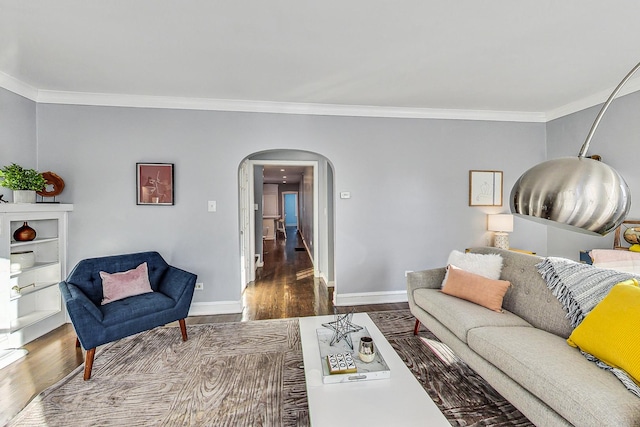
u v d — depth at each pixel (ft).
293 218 50.14
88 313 6.86
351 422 3.97
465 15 6.13
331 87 9.80
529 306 6.91
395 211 12.14
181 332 8.87
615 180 2.97
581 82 9.49
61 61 7.96
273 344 8.52
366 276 12.05
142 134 10.59
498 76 9.04
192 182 10.89
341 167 11.77
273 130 11.27
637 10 5.95
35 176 8.85
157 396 6.24
